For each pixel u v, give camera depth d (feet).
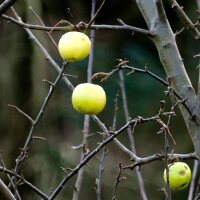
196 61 50.67
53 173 41.96
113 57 51.44
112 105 47.50
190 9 48.98
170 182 15.81
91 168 43.29
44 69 44.88
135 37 53.11
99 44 51.96
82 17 52.65
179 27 52.11
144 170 46.60
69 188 40.57
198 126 17.01
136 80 48.75
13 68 45.01
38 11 44.04
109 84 47.98
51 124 45.03
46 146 43.62
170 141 48.73
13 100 44.88
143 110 48.24
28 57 45.03
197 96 17.28
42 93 44.86
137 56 51.60
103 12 54.65
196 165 19.36
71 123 45.78
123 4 54.70
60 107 45.44
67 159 43.55
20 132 44.52
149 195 45.70
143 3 18.20
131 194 44.45
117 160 45.03
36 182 41.27
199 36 16.58
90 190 42.75
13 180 16.93
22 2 43.83
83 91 13.96
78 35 14.19
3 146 43.96
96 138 45.68
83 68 47.83
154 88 48.75
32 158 42.52
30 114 44.88
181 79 17.42
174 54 17.56
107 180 43.86
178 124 48.96
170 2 16.48
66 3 51.65
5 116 44.52
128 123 14.57
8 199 14.60
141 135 49.26
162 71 51.03
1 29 45.88
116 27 16.55
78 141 45.21
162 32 17.65
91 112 14.05
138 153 48.57
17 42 45.24
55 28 14.83
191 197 18.63
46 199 16.10
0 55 45.44
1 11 14.05
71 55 14.05
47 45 44.11
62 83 45.68
